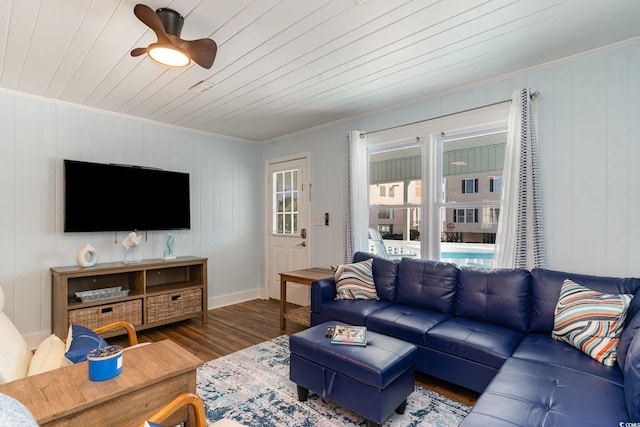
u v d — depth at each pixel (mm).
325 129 4254
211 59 2039
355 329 2338
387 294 3121
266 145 5117
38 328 3213
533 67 2621
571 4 1824
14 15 1880
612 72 2307
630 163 2246
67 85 2932
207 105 3490
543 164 2600
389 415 1933
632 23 2020
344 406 1963
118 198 3641
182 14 1896
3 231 3053
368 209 3840
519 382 1592
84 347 1630
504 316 2424
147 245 3986
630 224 2246
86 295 3279
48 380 1304
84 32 2070
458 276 2777
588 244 2406
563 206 2510
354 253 3703
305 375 2170
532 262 2559
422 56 2439
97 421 1205
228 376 2562
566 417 1312
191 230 4406
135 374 1366
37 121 3223
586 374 1646
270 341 3326
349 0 1779
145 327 3482
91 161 3553
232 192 4867
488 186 3014
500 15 1928
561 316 2066
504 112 2795
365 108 3633
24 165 3154
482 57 2461
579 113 2441
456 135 3168
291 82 2904
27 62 2480
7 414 739
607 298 1918
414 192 3535
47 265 3273
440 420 1993
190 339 3389
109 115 3682
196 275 4094
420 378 2553
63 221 3354
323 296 3117
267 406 2156
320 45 2268
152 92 3111
